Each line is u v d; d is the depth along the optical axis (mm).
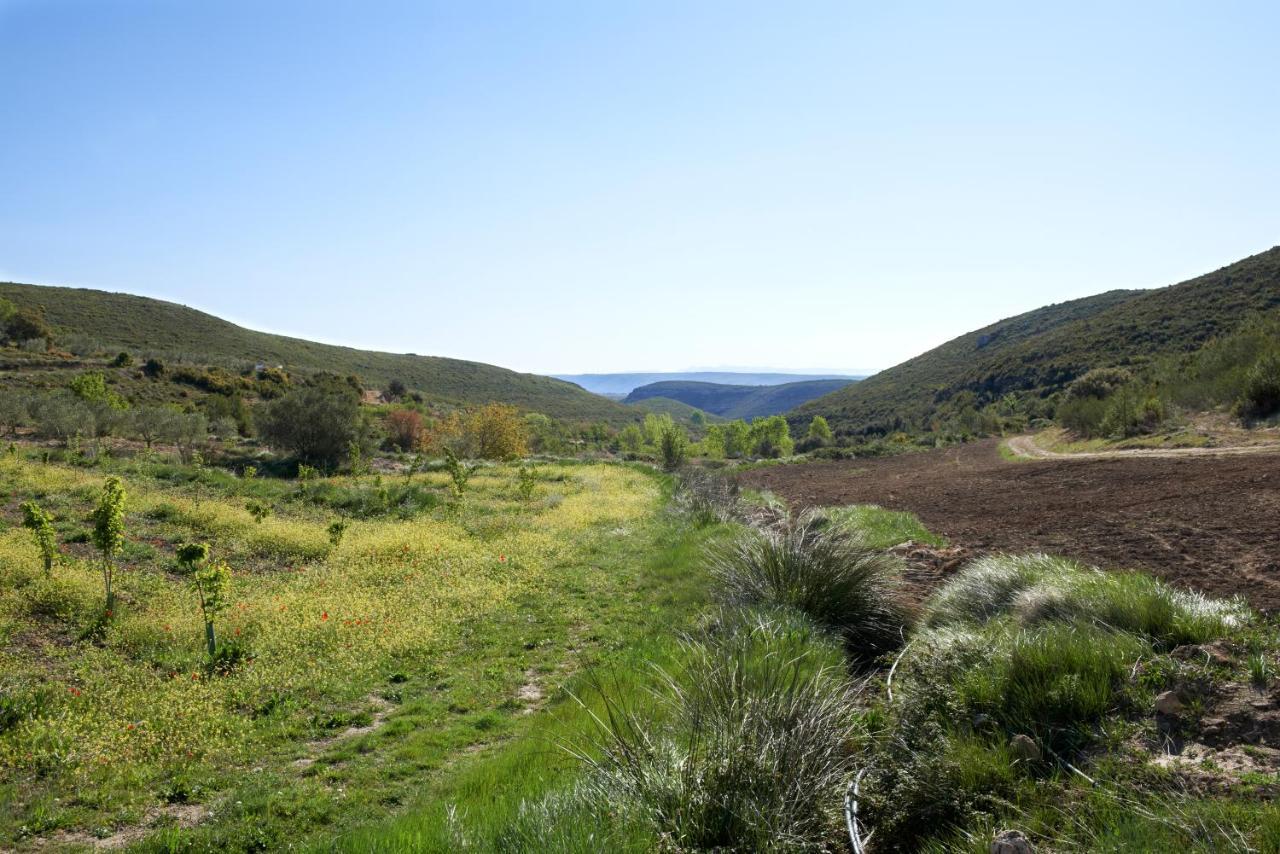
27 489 16453
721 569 9484
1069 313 108250
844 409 109625
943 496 21453
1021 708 4340
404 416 41281
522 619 10695
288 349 107062
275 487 21828
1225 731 3771
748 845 3572
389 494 21484
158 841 4875
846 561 8031
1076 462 25953
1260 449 20656
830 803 3908
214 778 5973
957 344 122250
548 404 133000
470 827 4121
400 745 6590
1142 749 3793
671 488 24766
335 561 13898
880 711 5008
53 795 5605
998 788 3797
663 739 4402
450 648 9516
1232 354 32750
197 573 9047
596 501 22641
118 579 11195
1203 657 4465
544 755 5395
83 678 7766
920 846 3611
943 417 76875
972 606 6914
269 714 7332
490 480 27484
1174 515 12430
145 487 18953
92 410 30016
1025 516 15016
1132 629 5086
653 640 8797
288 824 5133
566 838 3607
